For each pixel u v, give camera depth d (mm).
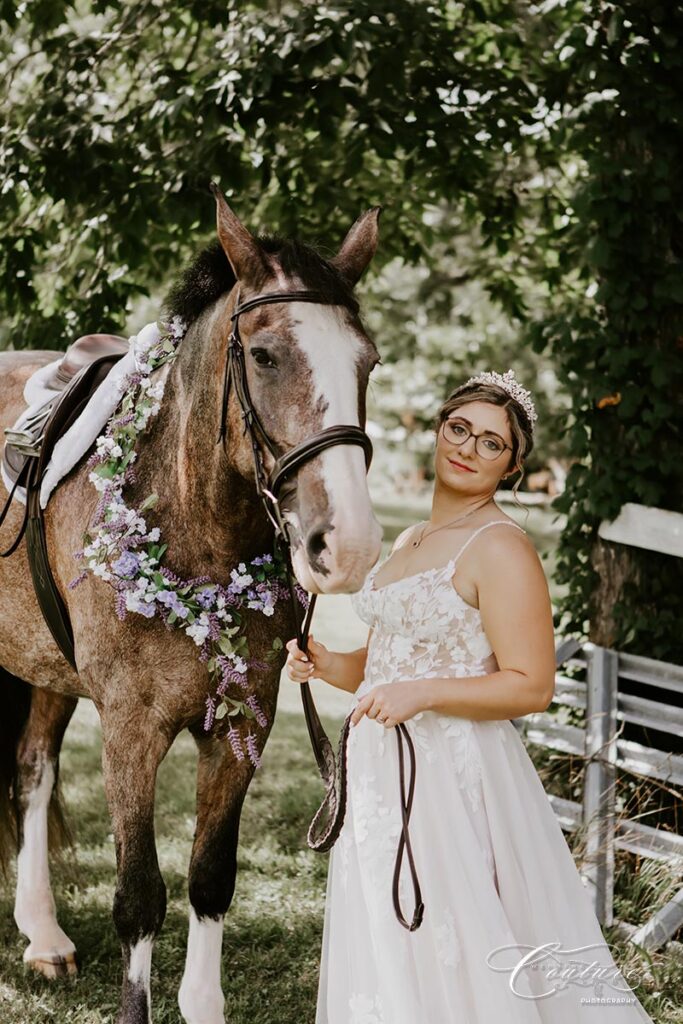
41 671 3225
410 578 2303
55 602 2945
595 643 4367
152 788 2744
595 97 4180
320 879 4043
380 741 2299
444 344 14555
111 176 5008
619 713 3809
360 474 2121
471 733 2244
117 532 2652
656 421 4055
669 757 3627
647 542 4023
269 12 4977
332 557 2066
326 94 4617
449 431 2332
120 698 2717
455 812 2215
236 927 3637
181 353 2709
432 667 2283
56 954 3342
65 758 5613
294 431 2180
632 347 4188
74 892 3914
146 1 5297
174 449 2689
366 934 2293
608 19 4289
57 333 5555
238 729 2791
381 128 4684
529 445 2326
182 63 5809
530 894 2240
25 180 5082
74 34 5352
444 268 9656
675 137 4176
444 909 2189
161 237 5859
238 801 2838
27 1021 3064
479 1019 2154
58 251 6227
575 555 4430
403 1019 2135
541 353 4375
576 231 4613
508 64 5465
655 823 3861
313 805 4820
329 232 6219
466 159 5168
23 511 3102
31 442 3010
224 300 2549
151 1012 3100
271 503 2295
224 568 2676
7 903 3826
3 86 5555
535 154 6039
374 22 4543
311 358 2195
